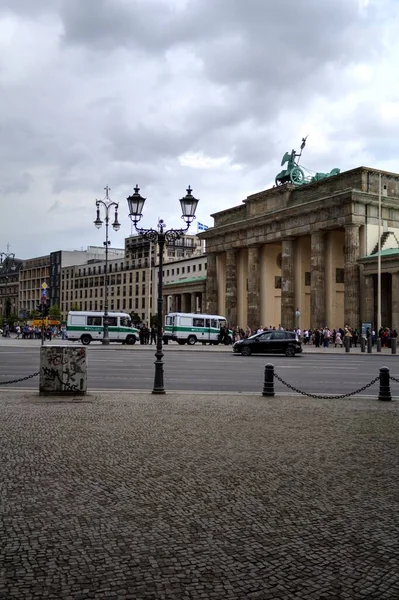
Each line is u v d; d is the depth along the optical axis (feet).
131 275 465.47
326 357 133.90
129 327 213.46
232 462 29.37
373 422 42.14
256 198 267.59
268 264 269.44
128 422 40.45
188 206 77.25
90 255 568.82
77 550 17.70
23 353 130.11
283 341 135.85
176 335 217.77
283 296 244.63
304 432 37.86
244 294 285.64
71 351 54.95
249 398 55.01
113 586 15.33
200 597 14.80
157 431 37.32
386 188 221.05
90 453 30.94
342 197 212.64
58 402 50.03
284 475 27.04
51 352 54.65
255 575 16.15
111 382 69.67
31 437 34.94
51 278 572.92
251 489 24.64
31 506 21.97
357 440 35.45
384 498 23.66
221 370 90.07
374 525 20.36
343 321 232.94
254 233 264.93
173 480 25.88
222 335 223.51
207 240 302.04
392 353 147.95
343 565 16.89
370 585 15.64
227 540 18.74
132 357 121.19
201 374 82.53
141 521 20.45
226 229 281.95
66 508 21.79
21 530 19.36
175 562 16.93
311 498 23.53
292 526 20.16
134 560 17.02
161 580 15.72
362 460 30.27
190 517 20.97
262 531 19.62
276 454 31.35
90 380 71.61
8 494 23.48
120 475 26.61
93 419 41.52
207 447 32.81
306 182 265.95
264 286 267.80
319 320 224.94
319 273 226.99
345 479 26.50
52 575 15.94
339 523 20.53
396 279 192.95
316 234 228.43
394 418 44.11
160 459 29.78
